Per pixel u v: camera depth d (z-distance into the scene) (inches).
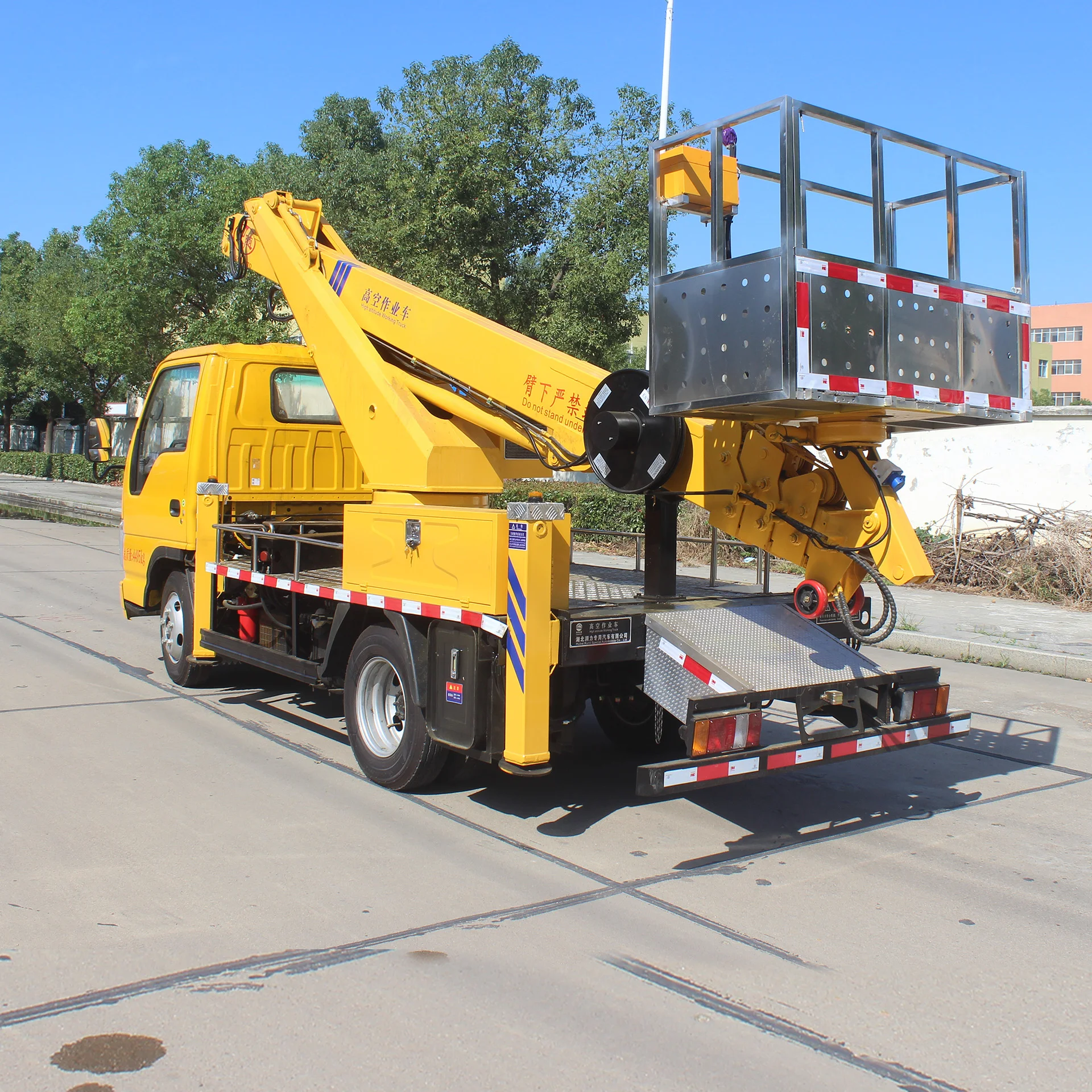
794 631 220.5
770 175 197.0
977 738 301.1
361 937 154.9
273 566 283.0
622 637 206.1
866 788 248.7
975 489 653.3
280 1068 119.6
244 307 1040.2
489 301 805.2
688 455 213.2
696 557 377.1
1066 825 222.5
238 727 279.9
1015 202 206.2
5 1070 117.5
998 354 198.2
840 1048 128.7
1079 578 533.6
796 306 163.8
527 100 807.7
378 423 252.8
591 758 266.7
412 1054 123.4
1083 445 611.8
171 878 175.2
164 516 325.7
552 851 196.4
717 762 185.0
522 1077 119.6
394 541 223.6
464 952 151.2
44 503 1056.8
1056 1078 123.7
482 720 200.2
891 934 163.6
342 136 1149.1
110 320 1233.4
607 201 765.9
